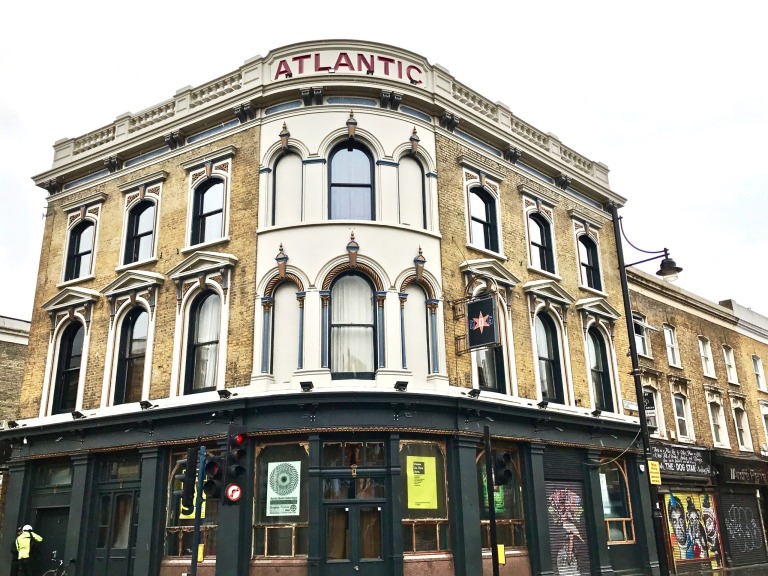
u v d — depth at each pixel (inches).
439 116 760.3
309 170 686.5
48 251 854.5
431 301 681.6
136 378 737.0
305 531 595.2
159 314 729.0
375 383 629.6
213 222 738.8
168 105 810.8
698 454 1002.7
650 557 826.8
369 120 707.4
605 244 958.4
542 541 697.0
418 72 757.3
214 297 710.5
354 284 669.9
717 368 1178.0
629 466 858.8
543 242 868.6
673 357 1077.8
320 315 642.8
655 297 1064.2
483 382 721.6
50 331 807.1
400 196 704.4
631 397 912.3
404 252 677.9
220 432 634.2
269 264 669.3
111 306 765.3
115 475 714.2
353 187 699.4
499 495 697.0
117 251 791.7
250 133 729.0
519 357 760.3
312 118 701.9
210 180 751.7
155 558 644.7
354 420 607.2
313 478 593.9
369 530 598.5
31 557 725.9
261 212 690.8
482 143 810.2
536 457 724.0
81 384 756.6
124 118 837.2
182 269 717.9
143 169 805.9
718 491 1032.8
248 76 748.0
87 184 848.9
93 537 699.4
